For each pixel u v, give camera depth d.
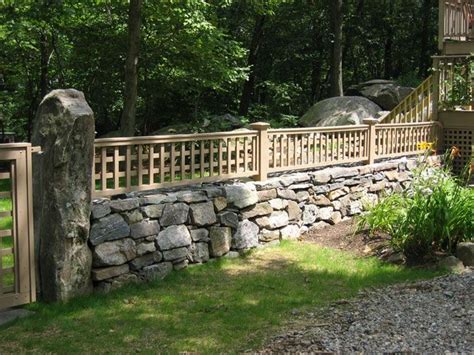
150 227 5.95
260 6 14.56
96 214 5.46
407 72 24.00
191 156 6.50
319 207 8.14
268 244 7.34
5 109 17.52
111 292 5.56
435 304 4.69
